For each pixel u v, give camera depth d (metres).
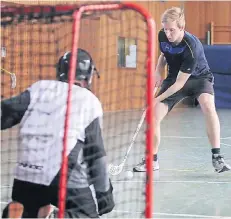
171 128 13.91
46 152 3.79
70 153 3.70
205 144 10.95
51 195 3.81
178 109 20.23
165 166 8.43
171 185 7.11
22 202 3.95
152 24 3.49
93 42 17.50
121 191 6.42
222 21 24.75
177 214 5.75
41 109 3.84
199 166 8.46
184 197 6.49
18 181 3.91
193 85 7.54
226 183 7.27
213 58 21.20
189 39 7.19
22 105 3.88
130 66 17.69
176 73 7.51
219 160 7.71
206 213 5.80
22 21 3.97
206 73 7.58
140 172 7.70
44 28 6.92
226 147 10.69
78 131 3.72
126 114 13.64
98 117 3.79
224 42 24.80
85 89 3.87
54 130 3.78
